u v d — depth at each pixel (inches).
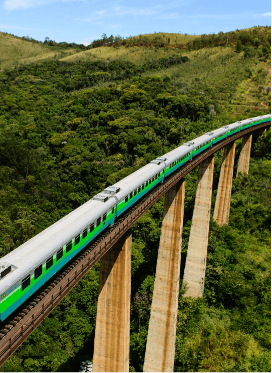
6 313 834.2
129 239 1430.9
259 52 7854.3
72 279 1037.2
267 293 2549.2
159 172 1815.9
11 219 2945.4
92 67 7480.3
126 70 6894.7
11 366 1988.2
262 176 4005.9
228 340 2258.9
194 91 5290.4
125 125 4183.1
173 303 1963.6
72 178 3777.1
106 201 1348.4
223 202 3154.5
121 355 1440.7
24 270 879.7
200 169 2546.8
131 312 2349.9
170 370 1972.2
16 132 4483.3
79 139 4335.6
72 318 2342.5
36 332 2230.6
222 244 2982.3
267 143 4291.3
